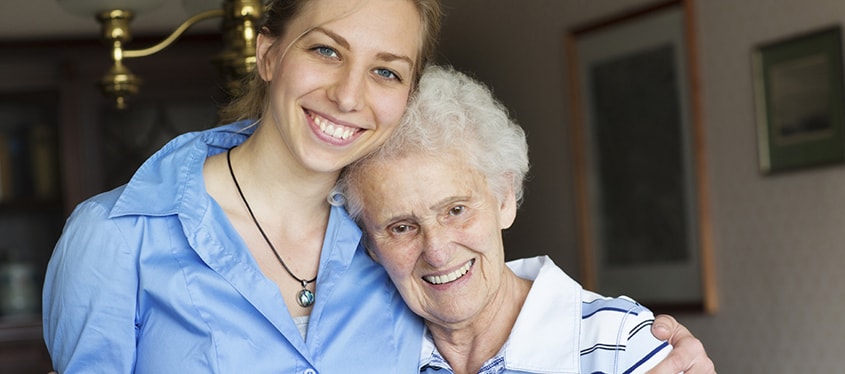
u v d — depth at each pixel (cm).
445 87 157
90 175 441
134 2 275
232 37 269
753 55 376
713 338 404
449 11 547
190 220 154
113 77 277
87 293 150
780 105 367
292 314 160
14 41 432
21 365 431
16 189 453
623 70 437
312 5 147
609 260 456
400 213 154
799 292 364
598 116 455
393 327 166
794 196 363
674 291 421
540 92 491
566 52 466
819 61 350
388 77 151
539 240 503
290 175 156
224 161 162
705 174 401
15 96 446
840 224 345
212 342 151
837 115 344
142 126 447
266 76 158
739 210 389
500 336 166
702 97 401
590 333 159
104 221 151
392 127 152
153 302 153
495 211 160
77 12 276
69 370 151
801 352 365
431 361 168
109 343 151
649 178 429
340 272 161
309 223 163
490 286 160
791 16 361
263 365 153
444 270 157
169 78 446
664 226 423
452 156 153
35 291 451
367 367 161
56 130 457
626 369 154
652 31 421
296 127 150
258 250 160
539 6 486
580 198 466
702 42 400
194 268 153
